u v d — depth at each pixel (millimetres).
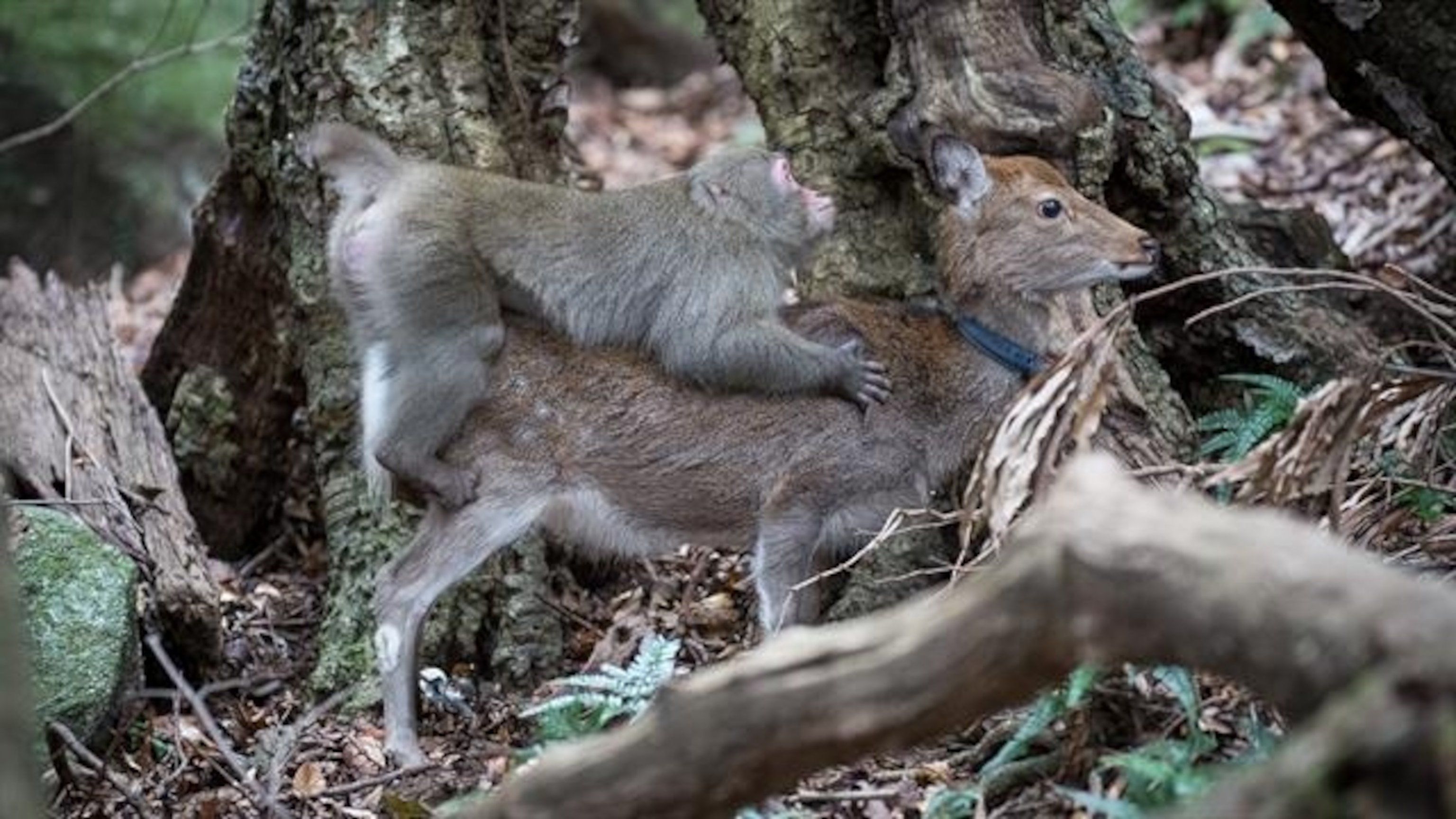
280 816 7516
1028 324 8359
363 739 8383
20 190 17078
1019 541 5082
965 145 8273
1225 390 9617
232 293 10586
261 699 9086
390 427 8062
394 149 9422
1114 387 8094
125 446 9977
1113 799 6211
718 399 8344
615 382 8305
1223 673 4801
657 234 8203
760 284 8281
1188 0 15383
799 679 5133
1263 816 4316
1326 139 13180
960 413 8406
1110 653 4938
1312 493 6570
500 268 8125
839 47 9297
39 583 8266
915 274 9000
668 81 18906
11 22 17016
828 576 8016
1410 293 8859
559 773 5266
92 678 8094
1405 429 7828
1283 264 10414
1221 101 14086
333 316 9633
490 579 9062
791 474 8359
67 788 7953
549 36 10031
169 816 7805
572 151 10938
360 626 9102
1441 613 4410
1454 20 9062
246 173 10250
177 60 16031
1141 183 9203
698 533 8562
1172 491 7172
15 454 9430
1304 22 9367
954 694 5113
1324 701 4531
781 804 7059
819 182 9227
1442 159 9438
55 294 10852
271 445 10766
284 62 9820
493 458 8242
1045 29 8961
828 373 8258
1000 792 6805
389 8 9594
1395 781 4180
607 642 9016
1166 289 7168
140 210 17312
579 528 8539
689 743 5172
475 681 8945
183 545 9414
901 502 8484
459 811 6363
